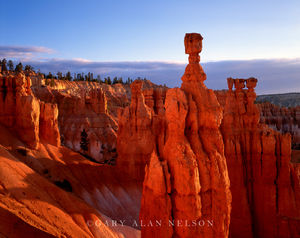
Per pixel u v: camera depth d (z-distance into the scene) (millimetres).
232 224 35781
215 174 20781
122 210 44344
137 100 53250
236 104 38250
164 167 20516
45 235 22891
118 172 51031
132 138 52000
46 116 48188
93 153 78562
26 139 41719
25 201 26969
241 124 37656
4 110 41531
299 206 34938
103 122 86688
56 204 30438
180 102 21500
